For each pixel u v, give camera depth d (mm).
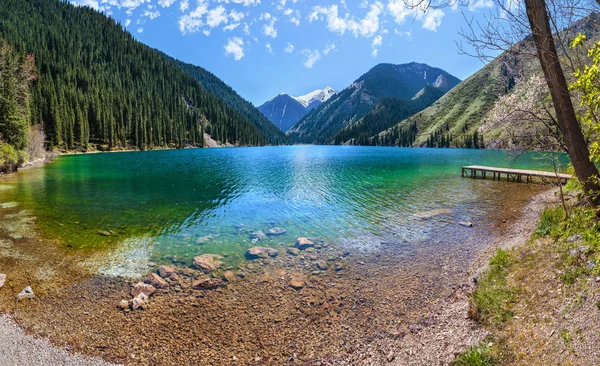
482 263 11836
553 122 9836
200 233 16547
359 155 93312
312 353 7320
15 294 10031
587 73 5828
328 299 9711
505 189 29875
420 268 11875
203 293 10156
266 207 22703
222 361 7078
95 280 11078
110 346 7617
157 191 29250
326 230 17078
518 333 6461
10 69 58844
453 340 7113
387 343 7504
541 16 7188
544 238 11141
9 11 196875
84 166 53219
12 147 45844
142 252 13734
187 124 174250
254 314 8945
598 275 6672
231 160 72000
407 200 24906
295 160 72438
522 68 9578
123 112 124312
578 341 5445
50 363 7043
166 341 7785
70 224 17703
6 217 18875
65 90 109062
